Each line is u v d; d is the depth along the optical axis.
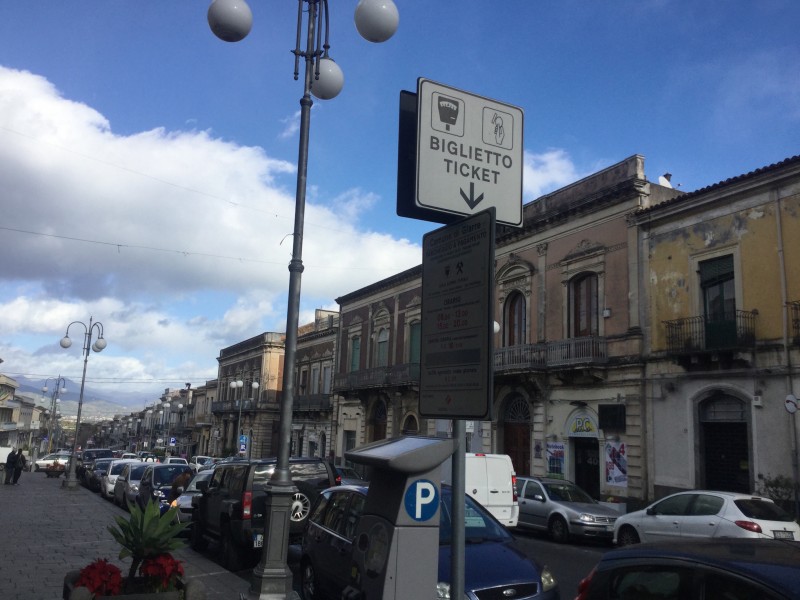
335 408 42.66
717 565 3.54
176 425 85.12
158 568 6.43
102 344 33.75
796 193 17.78
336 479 13.30
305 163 8.55
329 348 46.16
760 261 18.50
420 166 3.42
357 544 3.82
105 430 174.88
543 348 25.34
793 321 17.45
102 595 6.20
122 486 23.12
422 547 3.47
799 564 3.45
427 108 3.50
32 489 29.91
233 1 7.69
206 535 13.33
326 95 8.77
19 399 97.06
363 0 6.90
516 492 17.75
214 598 8.55
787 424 17.34
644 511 14.36
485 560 6.57
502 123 3.72
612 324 23.05
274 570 7.59
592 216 24.33
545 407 25.38
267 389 57.19
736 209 19.31
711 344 19.34
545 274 26.30
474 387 3.00
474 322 3.06
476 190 3.56
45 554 11.77
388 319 37.91
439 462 3.53
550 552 14.75
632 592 3.90
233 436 62.22
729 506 12.77
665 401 20.86
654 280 21.69
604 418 22.69
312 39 8.70
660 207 21.50
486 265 3.03
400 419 35.09
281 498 7.78
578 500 17.95
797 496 16.75
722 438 19.33
